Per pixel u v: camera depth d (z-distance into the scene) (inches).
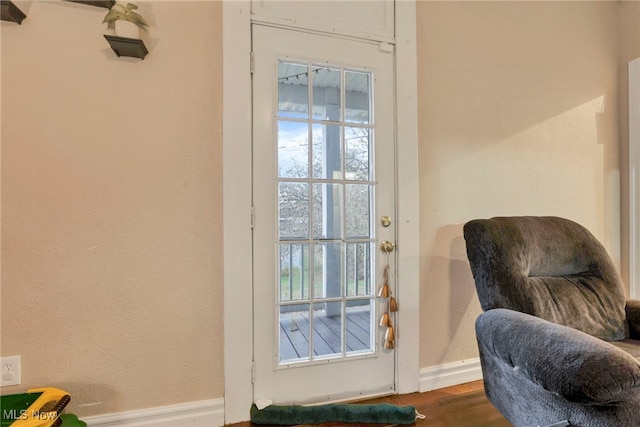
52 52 49.9
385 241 66.5
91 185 51.7
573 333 38.4
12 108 48.5
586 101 83.4
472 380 71.9
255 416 56.9
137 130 53.6
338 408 58.4
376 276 66.1
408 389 67.2
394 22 67.1
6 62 48.2
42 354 49.9
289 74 61.9
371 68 65.8
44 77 49.6
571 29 81.9
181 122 55.6
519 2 77.0
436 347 69.6
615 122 86.6
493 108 74.4
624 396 32.9
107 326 52.4
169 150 55.1
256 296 59.3
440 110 70.1
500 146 74.9
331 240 64.7
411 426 56.3
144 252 54.0
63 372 50.8
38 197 49.6
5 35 48.1
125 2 53.1
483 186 73.4
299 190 62.5
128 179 53.2
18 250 48.9
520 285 52.7
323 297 64.1
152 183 54.3
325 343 64.1
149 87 54.1
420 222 68.5
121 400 53.0
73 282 51.0
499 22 75.1
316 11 62.6
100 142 52.0
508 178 75.5
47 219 49.9
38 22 49.3
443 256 70.2
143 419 53.6
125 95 53.0
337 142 64.8
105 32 52.1
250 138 59.0
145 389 54.0
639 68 83.0
